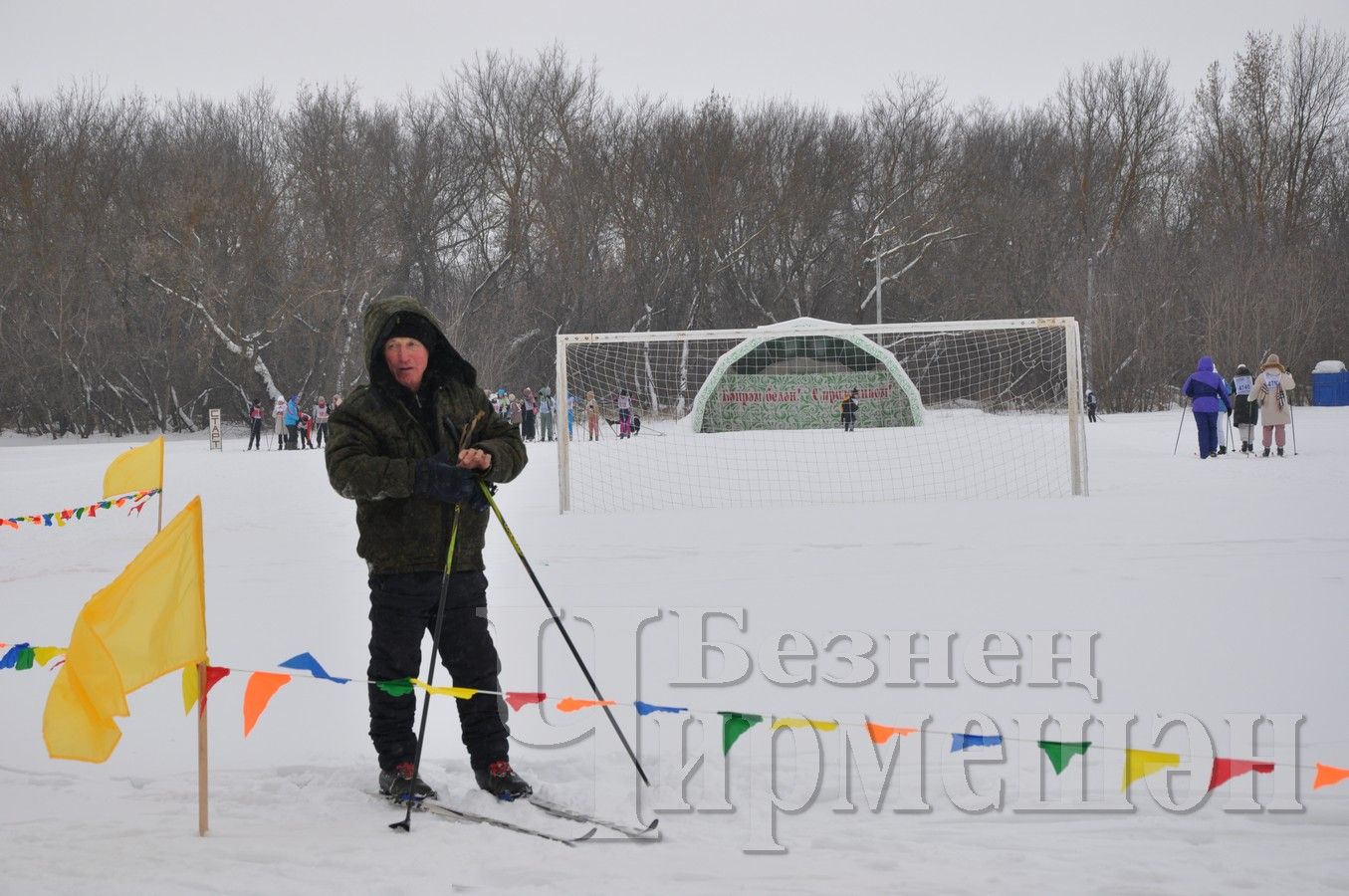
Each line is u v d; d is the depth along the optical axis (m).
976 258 86.25
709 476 30.48
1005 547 16.28
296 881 5.59
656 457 35.44
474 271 91.19
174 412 82.56
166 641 6.17
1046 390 70.44
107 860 5.86
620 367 81.88
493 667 7.14
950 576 13.86
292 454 48.50
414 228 88.38
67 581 15.92
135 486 16.61
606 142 89.25
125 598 6.08
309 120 83.12
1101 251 84.69
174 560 6.23
